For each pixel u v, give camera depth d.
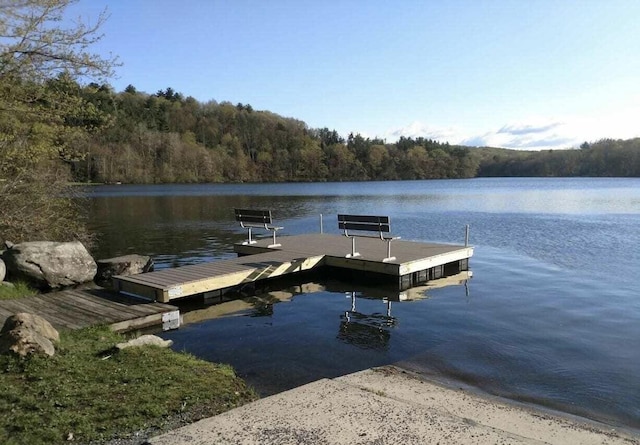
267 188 72.25
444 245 13.19
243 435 3.64
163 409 4.18
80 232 15.59
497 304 9.09
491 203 39.59
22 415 3.89
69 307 7.93
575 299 9.38
